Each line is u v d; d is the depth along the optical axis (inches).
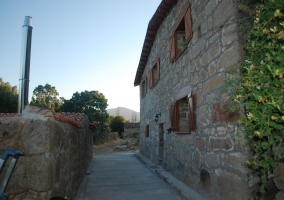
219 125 137.6
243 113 110.9
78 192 196.7
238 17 120.3
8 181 96.3
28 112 109.7
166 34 278.5
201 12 168.7
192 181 182.5
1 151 103.7
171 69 254.8
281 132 87.0
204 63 162.2
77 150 200.4
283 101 81.7
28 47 209.5
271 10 91.2
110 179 256.7
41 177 103.0
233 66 118.3
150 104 387.9
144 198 183.8
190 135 189.3
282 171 95.3
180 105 230.4
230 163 124.2
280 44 86.2
